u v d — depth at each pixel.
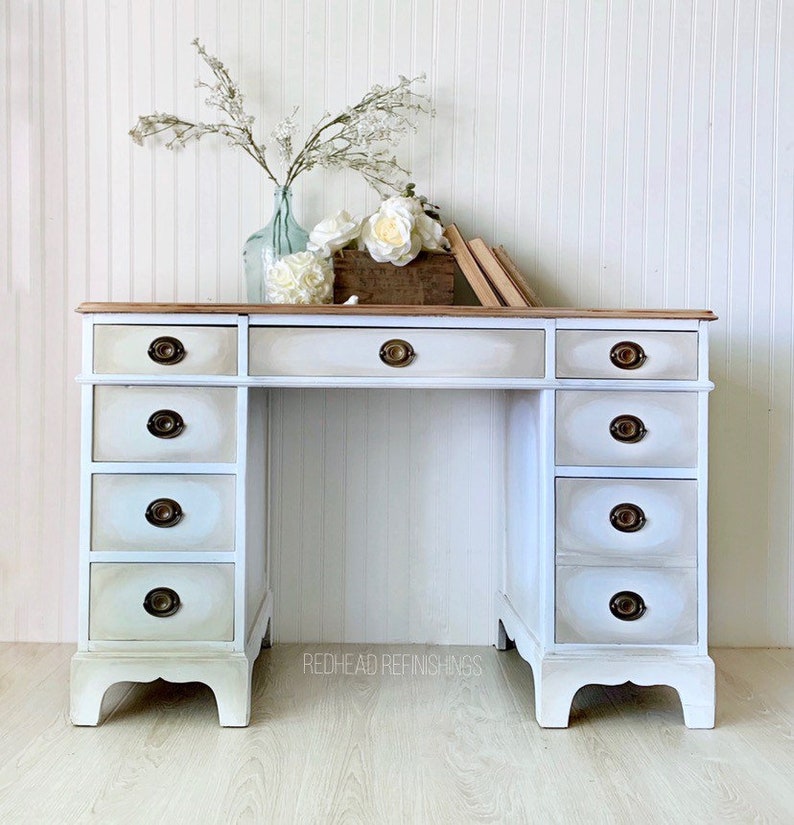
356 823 1.19
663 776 1.35
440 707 1.63
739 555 2.01
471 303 1.97
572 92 1.96
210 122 1.93
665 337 1.54
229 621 1.53
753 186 1.98
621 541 1.54
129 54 1.92
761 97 1.98
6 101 1.91
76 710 1.52
